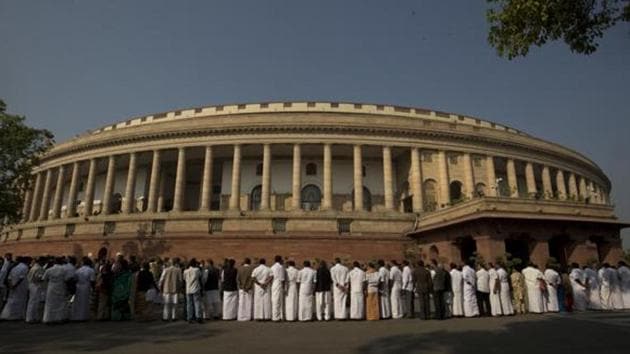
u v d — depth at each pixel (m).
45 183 53.09
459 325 14.33
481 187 45.47
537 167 51.50
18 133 31.55
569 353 9.27
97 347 10.34
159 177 48.25
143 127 45.41
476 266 23.12
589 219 28.09
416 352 9.52
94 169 48.12
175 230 35.91
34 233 42.06
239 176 41.94
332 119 42.53
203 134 43.53
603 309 19.41
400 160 47.31
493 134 46.56
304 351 9.66
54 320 15.12
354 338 11.57
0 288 16.91
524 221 26.45
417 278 16.50
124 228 37.12
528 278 18.58
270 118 42.59
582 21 10.48
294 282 16.41
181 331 13.16
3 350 10.03
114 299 16.05
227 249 33.59
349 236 33.94
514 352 9.44
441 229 30.25
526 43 11.04
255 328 13.88
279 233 34.22
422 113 50.97
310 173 46.75
